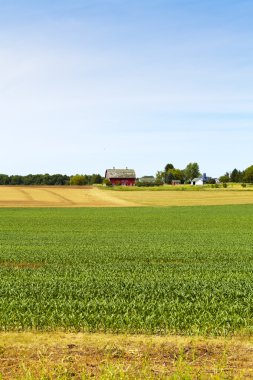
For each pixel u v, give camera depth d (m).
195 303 15.04
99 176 193.12
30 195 105.94
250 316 13.73
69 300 15.37
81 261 27.09
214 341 11.63
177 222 57.41
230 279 20.84
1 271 23.36
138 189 121.81
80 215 67.62
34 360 10.34
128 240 38.94
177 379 9.20
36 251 31.28
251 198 101.56
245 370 9.74
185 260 28.05
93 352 10.79
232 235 43.38
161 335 12.20
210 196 106.44
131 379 9.16
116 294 16.42
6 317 13.44
